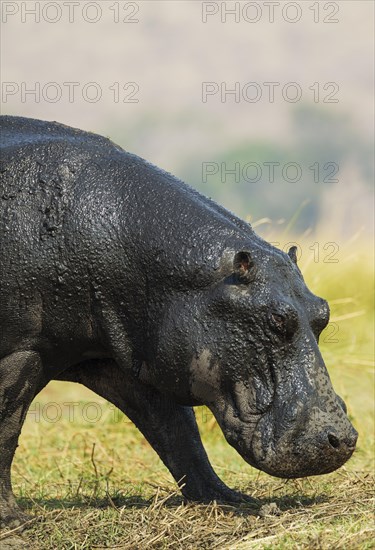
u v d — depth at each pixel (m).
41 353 25.45
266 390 23.16
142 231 24.55
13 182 24.94
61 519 25.66
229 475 31.84
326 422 22.69
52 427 40.69
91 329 25.14
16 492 31.28
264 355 23.22
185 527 24.33
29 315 24.84
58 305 24.81
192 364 23.70
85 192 24.89
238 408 23.36
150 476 32.53
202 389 23.86
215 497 26.80
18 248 24.56
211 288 23.77
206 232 24.17
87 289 24.77
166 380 24.31
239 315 23.34
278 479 30.23
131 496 28.83
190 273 23.91
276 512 24.55
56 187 24.92
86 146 25.86
